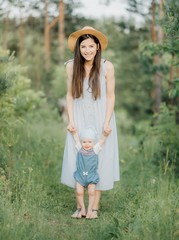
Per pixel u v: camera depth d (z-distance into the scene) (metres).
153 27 13.19
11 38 20.28
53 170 8.55
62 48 17.48
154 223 5.31
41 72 18.34
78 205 6.47
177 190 6.63
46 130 12.34
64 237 5.48
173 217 5.40
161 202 5.79
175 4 7.38
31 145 9.75
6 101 8.85
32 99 11.38
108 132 6.40
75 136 6.46
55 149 9.54
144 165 9.35
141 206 6.09
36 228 5.44
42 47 21.27
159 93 13.38
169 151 8.76
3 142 8.04
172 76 11.65
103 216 6.43
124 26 17.53
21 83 10.12
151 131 10.75
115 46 19.42
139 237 5.09
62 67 16.81
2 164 7.27
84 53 6.32
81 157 6.38
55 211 6.62
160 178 7.32
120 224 5.71
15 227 5.18
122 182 8.30
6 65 8.73
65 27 19.20
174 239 4.88
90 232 5.55
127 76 23.69
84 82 6.45
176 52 7.96
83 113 6.48
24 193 6.77
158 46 8.88
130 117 25.52
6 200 5.96
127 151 10.91
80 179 6.39
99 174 6.49
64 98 16.70
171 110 10.84
